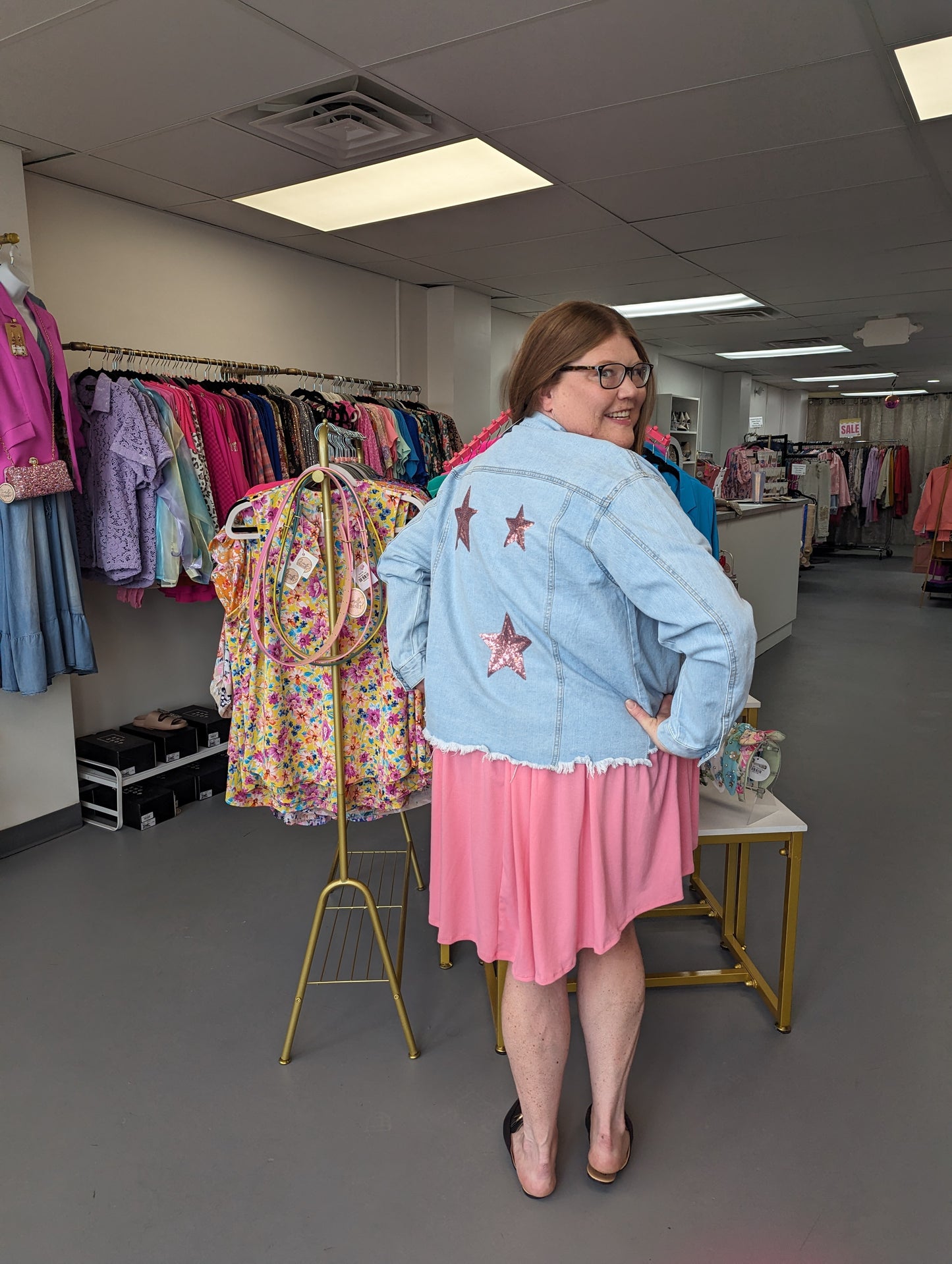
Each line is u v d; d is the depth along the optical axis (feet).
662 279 17.46
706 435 34.73
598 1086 4.95
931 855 9.76
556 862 4.21
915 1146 5.47
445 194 11.54
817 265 16.28
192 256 12.72
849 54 7.64
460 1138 5.56
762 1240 4.77
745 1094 5.94
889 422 45.85
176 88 8.09
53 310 10.87
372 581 5.90
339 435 12.79
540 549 3.85
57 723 10.26
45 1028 6.71
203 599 11.62
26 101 8.30
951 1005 6.98
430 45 7.34
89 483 10.12
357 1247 4.75
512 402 4.44
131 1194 5.13
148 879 9.22
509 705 4.11
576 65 7.79
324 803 6.64
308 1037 6.60
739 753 6.40
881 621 24.72
